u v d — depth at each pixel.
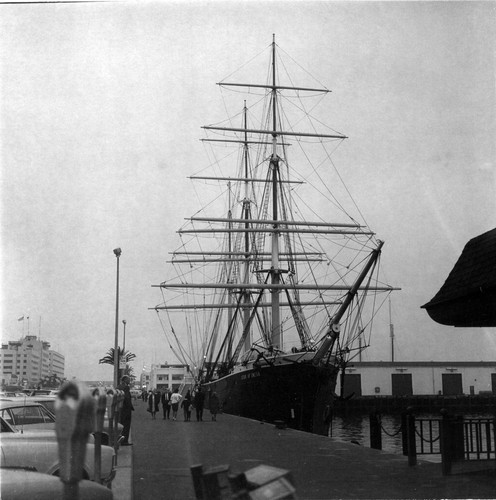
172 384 125.44
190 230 55.72
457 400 83.12
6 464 8.68
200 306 61.94
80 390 3.33
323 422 40.22
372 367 88.31
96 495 6.16
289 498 4.50
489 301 12.10
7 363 163.25
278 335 51.50
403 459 16.47
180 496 10.75
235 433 26.38
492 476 12.24
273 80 54.88
